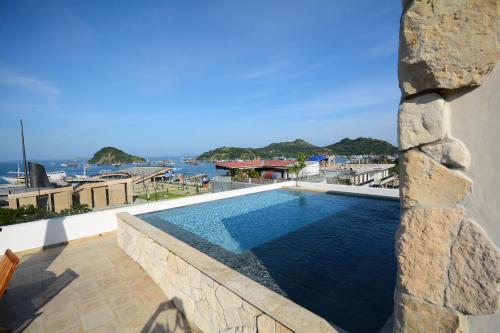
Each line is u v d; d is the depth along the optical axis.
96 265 5.94
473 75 1.26
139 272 5.57
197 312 3.84
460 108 1.33
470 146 1.30
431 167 1.41
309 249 7.56
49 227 7.21
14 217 11.52
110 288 4.94
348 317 4.24
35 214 11.93
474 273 1.30
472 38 1.24
